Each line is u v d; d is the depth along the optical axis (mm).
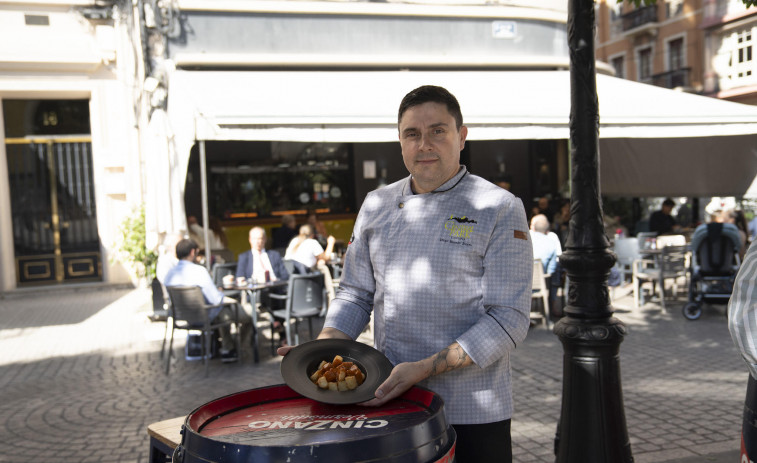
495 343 1775
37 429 5129
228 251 12125
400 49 12008
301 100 8914
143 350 7930
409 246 1927
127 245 11289
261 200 14586
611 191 13398
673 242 10930
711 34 24938
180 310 6727
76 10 13023
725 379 5801
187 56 10859
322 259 9062
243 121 7945
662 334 7836
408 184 2018
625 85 10797
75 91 13336
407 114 1890
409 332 1921
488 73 11531
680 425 4613
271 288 7934
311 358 1893
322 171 15195
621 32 28969
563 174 16875
